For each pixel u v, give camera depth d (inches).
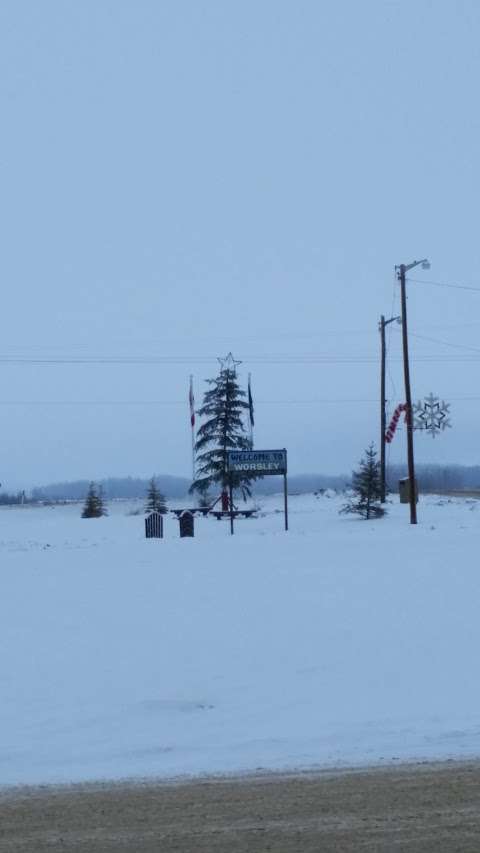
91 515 2297.0
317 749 400.5
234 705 479.8
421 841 280.8
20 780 367.2
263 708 473.1
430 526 1314.0
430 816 304.5
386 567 888.3
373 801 322.3
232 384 2172.7
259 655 577.0
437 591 750.5
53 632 649.0
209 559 1013.8
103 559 1055.6
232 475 1967.3
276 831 294.2
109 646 606.2
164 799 334.0
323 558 978.1
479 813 306.7
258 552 1063.0
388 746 400.5
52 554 1138.7
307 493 2982.3
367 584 796.6
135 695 499.8
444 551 989.2
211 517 1900.8
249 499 2541.8
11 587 852.6
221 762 386.0
